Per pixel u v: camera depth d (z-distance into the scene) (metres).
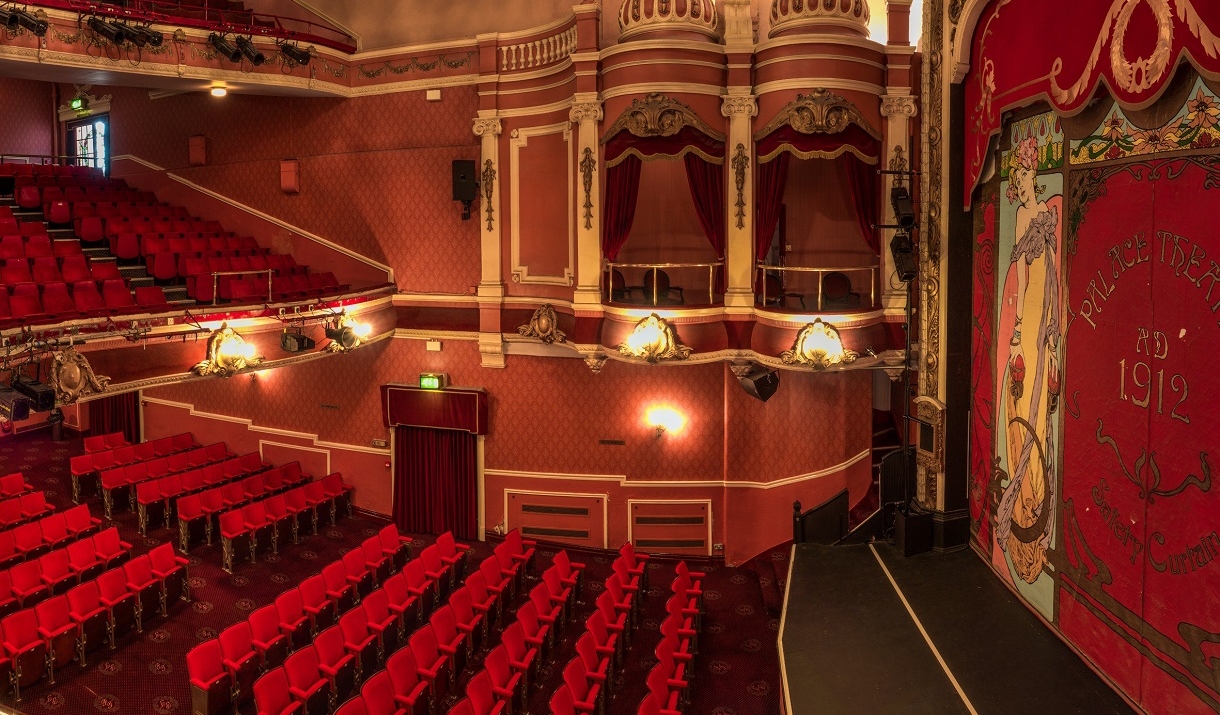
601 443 13.41
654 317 11.20
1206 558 5.25
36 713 8.80
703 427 13.16
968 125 8.73
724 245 11.55
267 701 8.05
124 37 11.33
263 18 15.09
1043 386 7.32
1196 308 5.27
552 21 12.94
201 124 15.95
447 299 13.86
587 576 12.84
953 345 9.16
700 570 13.14
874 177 11.36
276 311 11.55
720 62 11.30
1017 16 7.41
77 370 9.28
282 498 13.38
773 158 11.13
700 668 10.36
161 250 13.35
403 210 14.09
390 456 14.62
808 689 7.02
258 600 11.48
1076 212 6.68
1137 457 5.93
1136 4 5.57
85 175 16.59
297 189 14.91
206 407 16.62
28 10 10.58
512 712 9.21
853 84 11.05
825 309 11.15
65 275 11.80
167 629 10.60
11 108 18.25
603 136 11.55
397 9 14.23
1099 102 6.31
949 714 6.53
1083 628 6.78
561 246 12.84
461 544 13.55
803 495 12.95
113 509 13.94
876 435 14.80
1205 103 5.12
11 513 12.20
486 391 13.82
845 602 8.51
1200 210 5.21
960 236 9.05
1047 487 7.31
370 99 14.12
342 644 9.26
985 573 8.75
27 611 9.19
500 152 13.27
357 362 14.72
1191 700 5.43
